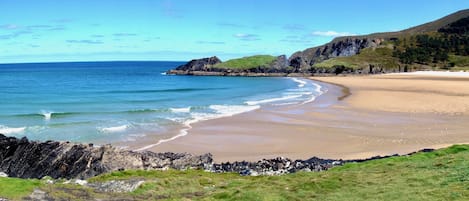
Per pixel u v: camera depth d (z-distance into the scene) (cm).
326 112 5906
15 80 14538
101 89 10831
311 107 6525
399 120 5041
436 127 4500
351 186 1694
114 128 4622
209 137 4209
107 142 3931
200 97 8869
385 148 3584
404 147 3591
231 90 11006
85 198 1730
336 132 4375
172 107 6806
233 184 2012
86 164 2575
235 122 5106
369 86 11169
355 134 4244
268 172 2520
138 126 4791
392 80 13775
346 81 14038
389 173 1859
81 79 15675
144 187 1947
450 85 10738
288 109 6322
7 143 2870
